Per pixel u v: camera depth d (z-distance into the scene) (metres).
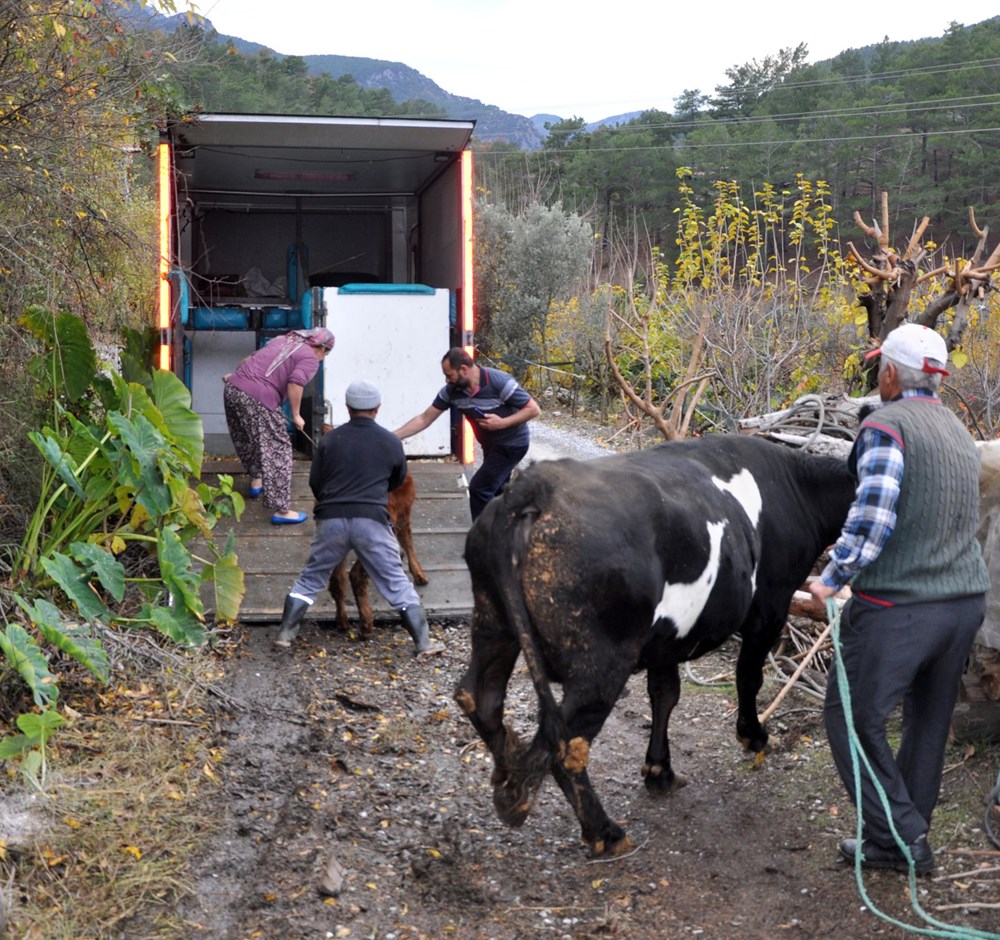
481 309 21.45
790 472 5.16
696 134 62.69
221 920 3.99
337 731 5.68
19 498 6.98
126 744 5.18
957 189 54.19
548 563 4.02
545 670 4.16
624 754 5.52
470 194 9.53
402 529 7.41
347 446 6.65
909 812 4.20
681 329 12.92
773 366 11.20
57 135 6.86
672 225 56.28
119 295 8.78
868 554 3.94
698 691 6.30
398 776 5.23
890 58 79.81
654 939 3.95
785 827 4.76
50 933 3.74
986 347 10.65
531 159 59.31
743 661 5.16
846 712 4.11
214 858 4.38
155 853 4.32
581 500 4.10
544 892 4.27
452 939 3.95
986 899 4.09
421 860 4.46
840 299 12.60
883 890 4.19
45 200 6.93
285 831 4.64
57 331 7.09
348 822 4.76
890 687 4.11
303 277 12.15
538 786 4.04
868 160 59.12
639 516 4.15
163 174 8.73
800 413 6.97
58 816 4.45
